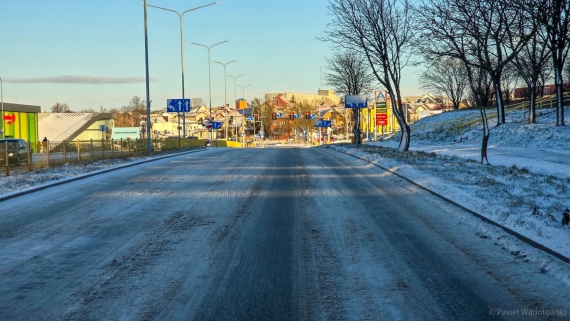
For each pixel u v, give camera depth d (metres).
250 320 5.86
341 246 9.12
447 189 14.51
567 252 7.86
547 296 6.51
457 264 7.95
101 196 15.15
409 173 19.08
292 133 134.50
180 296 6.62
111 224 11.10
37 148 39.41
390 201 13.88
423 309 6.14
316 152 39.59
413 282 7.12
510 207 11.29
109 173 22.14
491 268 7.71
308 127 112.69
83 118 77.94
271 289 6.88
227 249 8.97
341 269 7.75
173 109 46.09
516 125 39.22
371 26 32.22
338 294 6.67
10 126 56.66
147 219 11.63
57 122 75.94
